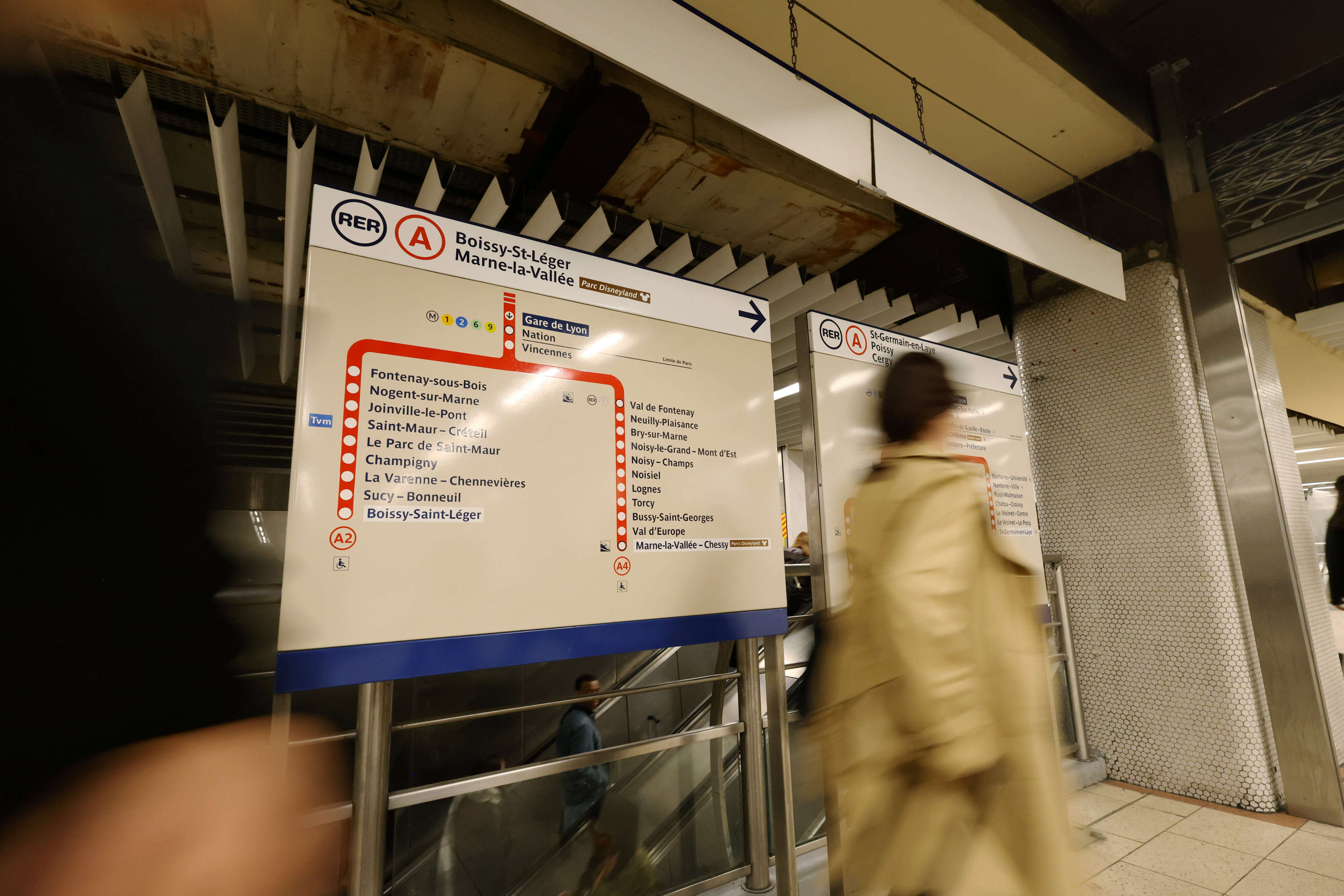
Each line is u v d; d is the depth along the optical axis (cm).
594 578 211
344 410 179
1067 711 426
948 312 430
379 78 290
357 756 181
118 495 26
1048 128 409
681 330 245
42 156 25
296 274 313
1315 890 282
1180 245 411
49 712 25
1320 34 376
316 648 165
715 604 235
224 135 232
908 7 322
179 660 29
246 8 249
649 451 230
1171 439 399
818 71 361
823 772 154
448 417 194
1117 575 417
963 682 138
